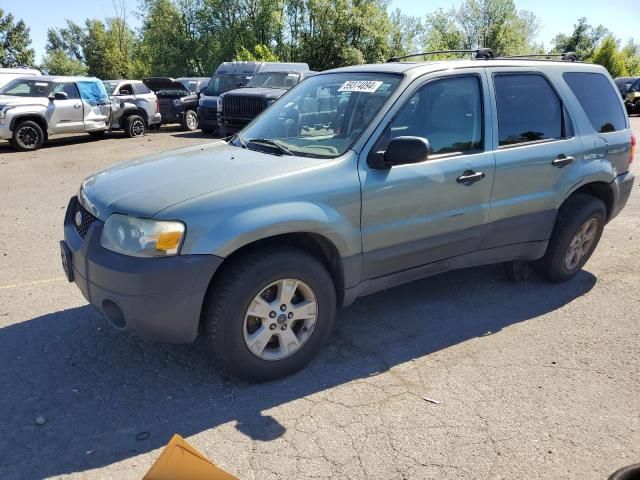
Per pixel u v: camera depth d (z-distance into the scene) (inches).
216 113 690.8
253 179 127.0
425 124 152.0
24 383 132.3
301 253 131.2
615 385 135.6
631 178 208.4
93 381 133.6
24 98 566.6
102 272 119.6
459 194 155.4
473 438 114.7
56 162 494.6
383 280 149.9
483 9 2348.7
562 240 188.2
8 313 169.6
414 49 2081.7
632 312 177.6
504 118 167.9
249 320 127.9
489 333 161.6
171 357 144.8
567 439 115.0
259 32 1974.7
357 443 112.6
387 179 141.1
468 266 169.6
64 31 3730.3
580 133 186.7
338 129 150.2
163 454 77.4
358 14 1824.6
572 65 193.8
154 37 2073.1
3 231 261.0
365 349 151.2
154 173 136.8
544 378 138.0
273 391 130.3
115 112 669.3
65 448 109.9
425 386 133.5
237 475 103.3
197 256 116.6
